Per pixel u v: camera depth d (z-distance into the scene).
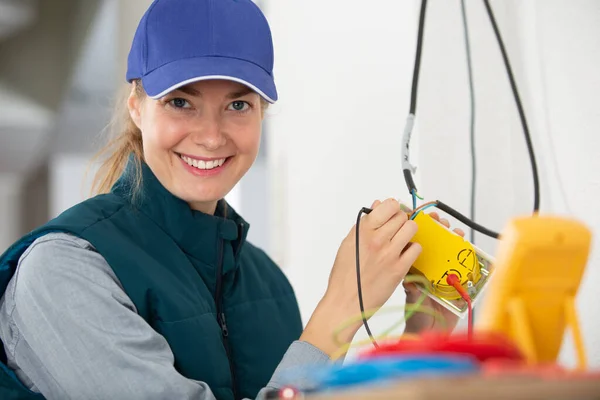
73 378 1.21
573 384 0.59
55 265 1.24
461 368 0.66
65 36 4.23
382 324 1.82
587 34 1.38
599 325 1.34
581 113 1.40
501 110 1.63
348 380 0.71
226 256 1.47
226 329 1.44
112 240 1.31
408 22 1.69
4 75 4.52
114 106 1.66
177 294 1.33
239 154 1.40
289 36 2.32
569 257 0.77
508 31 1.61
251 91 1.37
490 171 1.63
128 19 3.37
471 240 1.61
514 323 0.78
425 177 1.63
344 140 1.98
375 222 1.29
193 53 1.34
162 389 1.19
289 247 2.36
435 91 1.64
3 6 3.94
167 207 1.40
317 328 1.28
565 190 1.45
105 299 1.23
